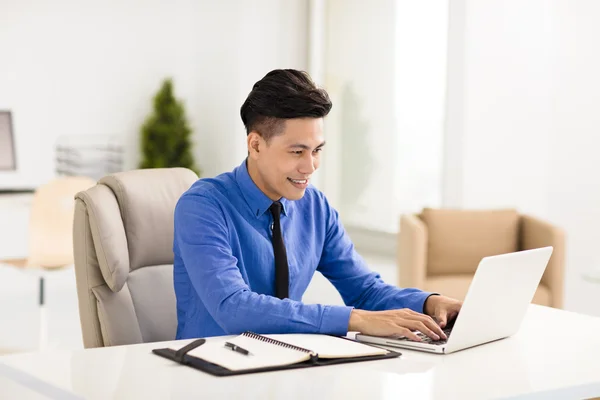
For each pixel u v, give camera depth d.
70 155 6.69
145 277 2.30
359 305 2.28
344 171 7.24
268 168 2.02
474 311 1.77
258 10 6.95
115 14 6.85
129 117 6.98
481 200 5.88
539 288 4.32
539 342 1.89
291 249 2.20
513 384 1.56
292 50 7.20
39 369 1.60
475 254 4.68
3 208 6.15
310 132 1.97
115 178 2.26
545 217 5.47
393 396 1.45
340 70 7.16
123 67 6.92
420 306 2.08
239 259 2.11
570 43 5.28
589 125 5.18
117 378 1.54
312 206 2.27
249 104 2.02
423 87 6.50
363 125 7.03
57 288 6.36
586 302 5.23
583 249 5.23
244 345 1.71
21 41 6.43
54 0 6.56
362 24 6.95
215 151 7.15
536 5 5.46
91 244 2.16
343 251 2.32
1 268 6.25
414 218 4.62
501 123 5.71
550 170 5.43
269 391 1.46
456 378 1.58
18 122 6.44
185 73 7.23
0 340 4.87
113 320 2.17
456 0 5.93
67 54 6.64
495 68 5.73
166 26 7.10
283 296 2.15
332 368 1.62
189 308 2.13
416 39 6.54
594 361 1.74
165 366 1.62
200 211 2.05
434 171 6.46
